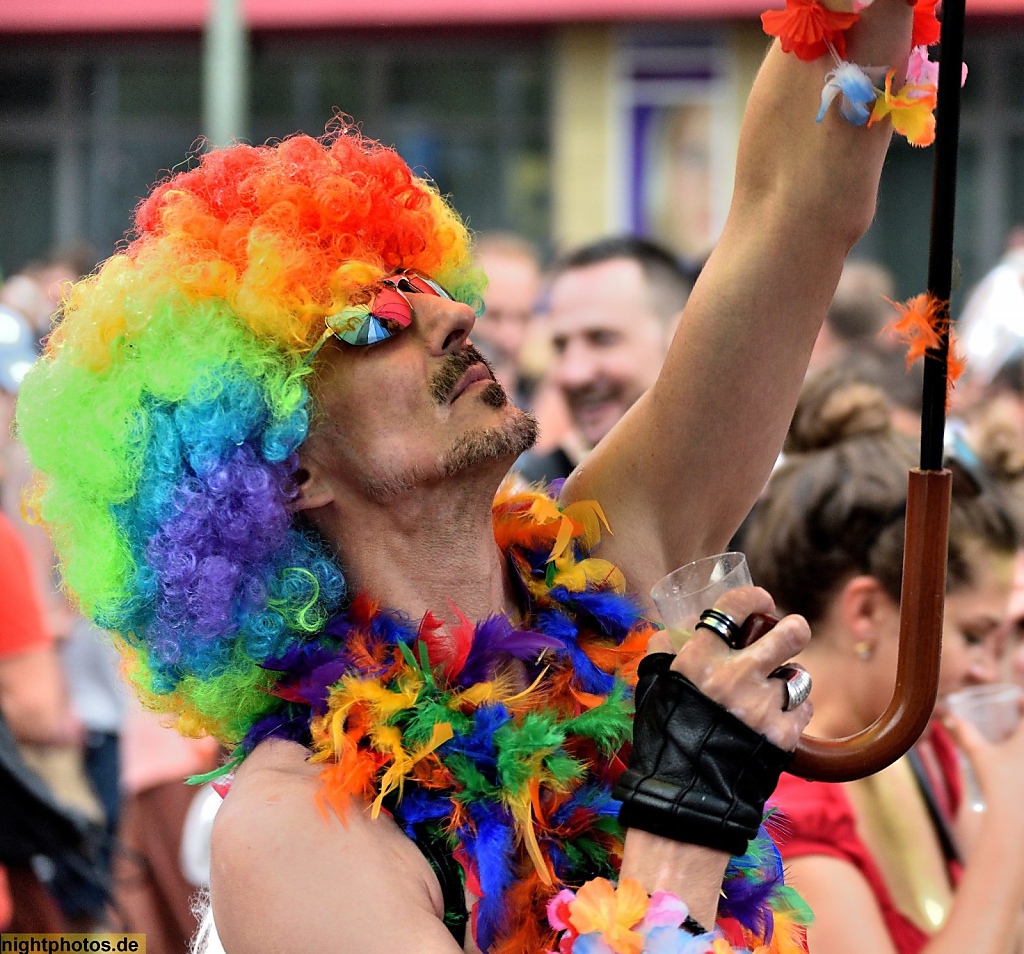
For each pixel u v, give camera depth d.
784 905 6.30
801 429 8.97
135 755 11.46
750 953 5.55
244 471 5.88
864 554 8.18
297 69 37.38
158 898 11.23
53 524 6.30
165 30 37.12
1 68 38.22
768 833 6.54
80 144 38.44
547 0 35.47
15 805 10.43
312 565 6.07
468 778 5.64
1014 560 8.82
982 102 35.56
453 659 5.99
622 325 13.42
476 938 5.44
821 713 8.33
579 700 6.04
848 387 9.08
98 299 6.04
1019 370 15.75
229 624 5.89
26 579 12.16
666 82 36.38
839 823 7.72
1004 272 16.59
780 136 6.00
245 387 5.91
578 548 6.55
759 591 5.32
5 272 38.66
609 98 36.50
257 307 5.88
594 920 4.99
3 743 10.53
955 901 7.71
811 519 8.33
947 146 5.12
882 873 7.85
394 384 5.92
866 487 8.26
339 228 6.15
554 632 6.21
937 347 5.18
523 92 37.28
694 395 6.27
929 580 5.25
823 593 8.29
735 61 36.09
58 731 12.30
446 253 6.77
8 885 10.48
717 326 6.15
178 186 6.43
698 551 6.66
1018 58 35.34
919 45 5.73
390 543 6.12
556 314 13.76
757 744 5.10
